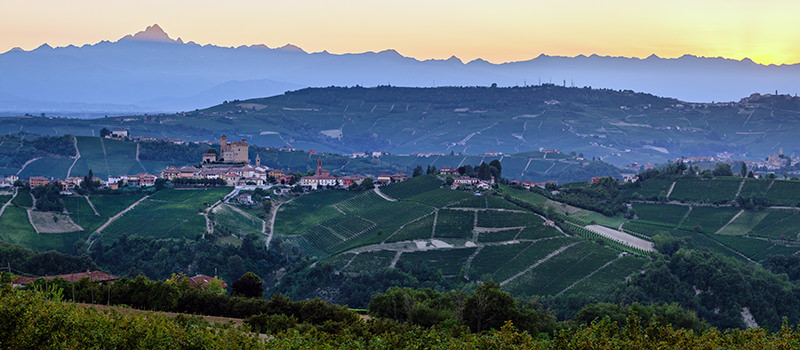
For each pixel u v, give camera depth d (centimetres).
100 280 17062
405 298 15162
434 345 10750
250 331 12094
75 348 9300
